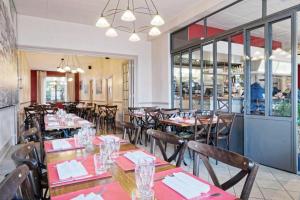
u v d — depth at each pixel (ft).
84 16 19.44
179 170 4.89
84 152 6.39
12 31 16.17
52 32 20.18
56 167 5.05
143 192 3.63
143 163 4.07
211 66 17.24
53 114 20.90
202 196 3.67
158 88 23.86
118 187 4.02
